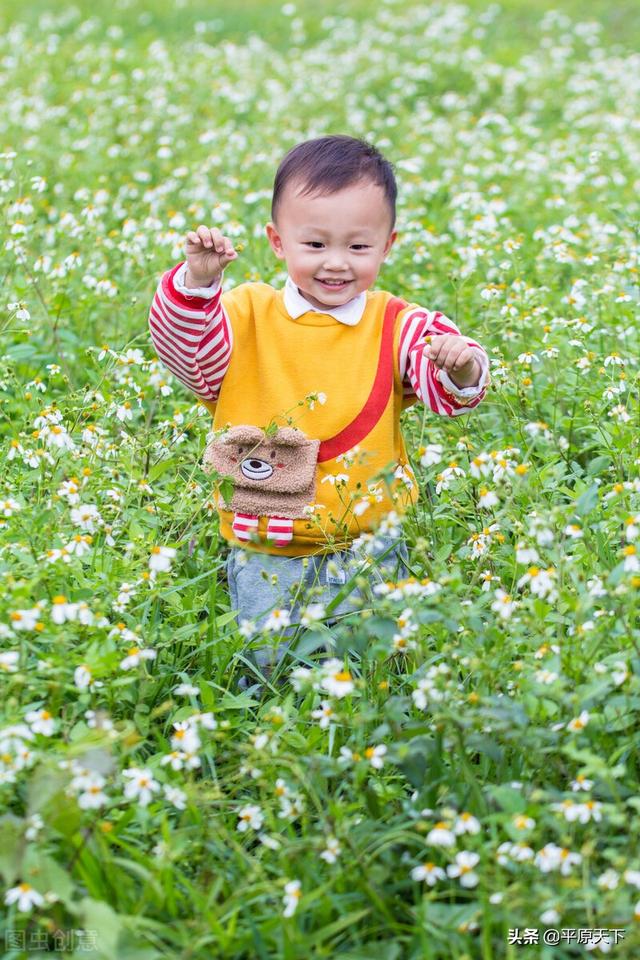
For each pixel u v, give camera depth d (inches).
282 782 100.0
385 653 102.8
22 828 89.2
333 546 124.0
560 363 174.2
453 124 340.5
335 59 438.0
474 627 106.3
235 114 353.4
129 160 288.5
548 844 90.9
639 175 289.3
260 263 202.5
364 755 101.0
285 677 125.9
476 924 88.0
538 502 131.2
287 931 88.5
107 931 86.4
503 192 269.7
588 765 96.3
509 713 97.0
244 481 127.5
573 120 362.0
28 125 309.1
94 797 93.0
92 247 208.5
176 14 510.9
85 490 130.4
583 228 239.8
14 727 96.0
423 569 128.9
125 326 195.9
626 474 150.3
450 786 100.5
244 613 129.5
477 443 161.8
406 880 96.3
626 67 428.8
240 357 130.6
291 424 125.6
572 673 105.0
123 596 116.8
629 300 182.2
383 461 129.0
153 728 108.7
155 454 151.9
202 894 94.3
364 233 127.0
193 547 141.6
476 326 190.5
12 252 203.8
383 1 546.6
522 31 503.8
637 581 103.6
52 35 442.0
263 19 518.0
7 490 136.4
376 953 88.9
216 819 101.6
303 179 126.3
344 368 129.3
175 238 199.3
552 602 113.7
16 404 170.6
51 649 111.8
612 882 87.7
